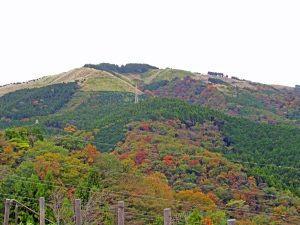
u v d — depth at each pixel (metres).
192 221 52.53
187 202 58.22
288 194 64.38
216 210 58.62
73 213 46.66
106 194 53.12
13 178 50.28
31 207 46.91
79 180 54.25
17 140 59.56
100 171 58.84
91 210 48.19
